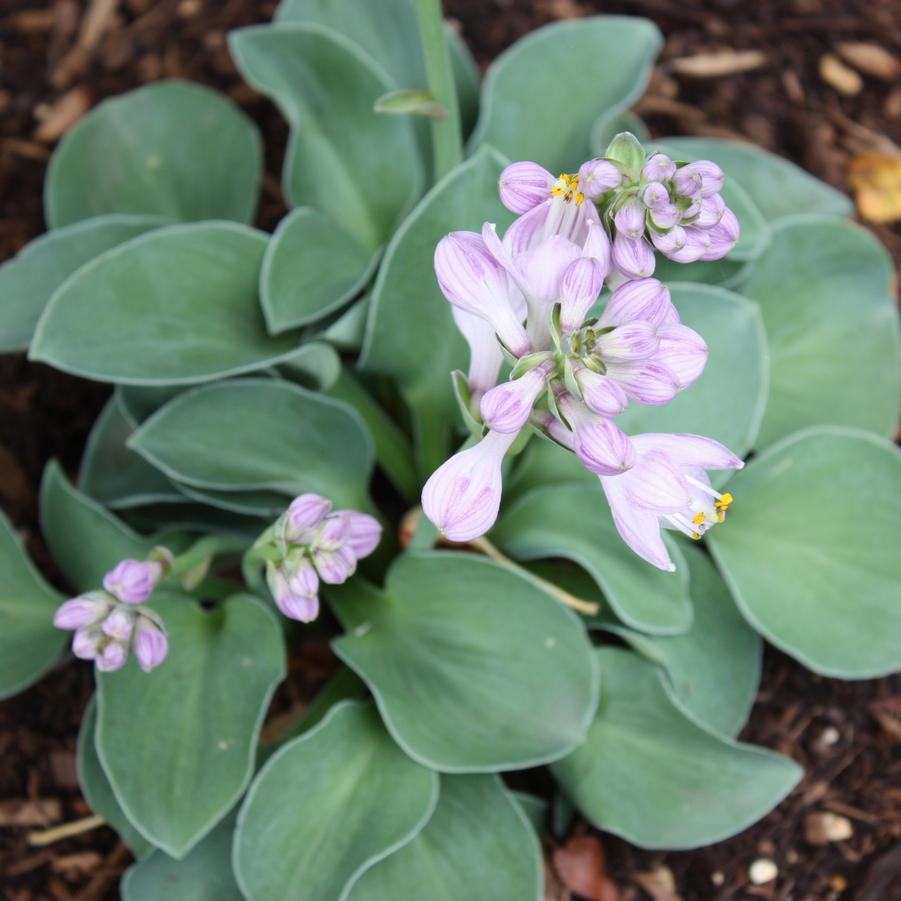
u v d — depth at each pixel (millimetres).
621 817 346
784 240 398
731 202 365
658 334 250
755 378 350
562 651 333
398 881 334
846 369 407
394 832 322
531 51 405
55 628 360
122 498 379
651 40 409
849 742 391
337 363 360
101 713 318
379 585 396
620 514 260
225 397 345
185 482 342
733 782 342
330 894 318
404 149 396
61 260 378
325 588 367
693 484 264
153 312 342
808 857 378
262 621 335
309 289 348
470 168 331
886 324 407
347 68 389
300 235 355
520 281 254
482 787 345
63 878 376
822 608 366
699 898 372
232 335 350
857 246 400
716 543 370
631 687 354
